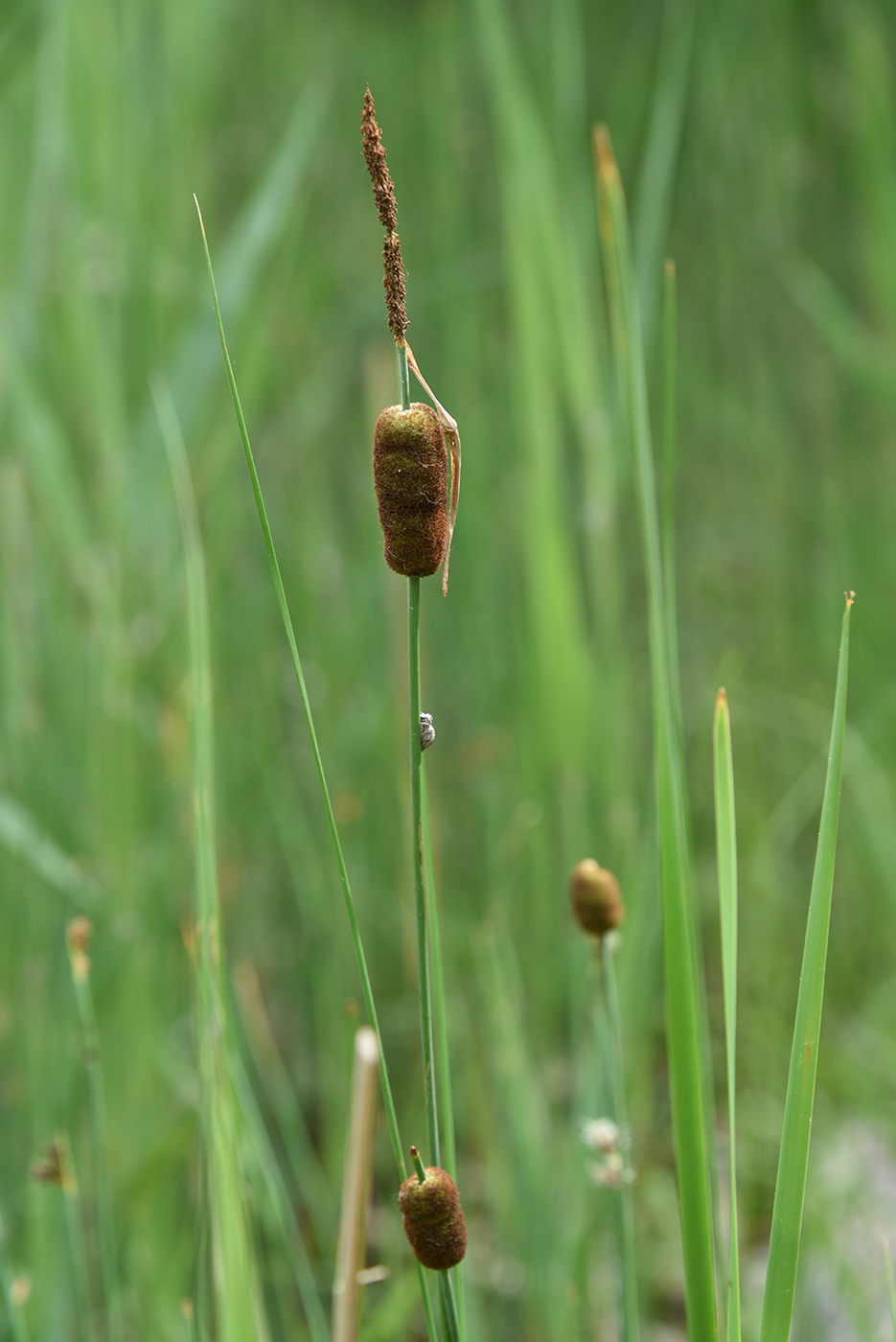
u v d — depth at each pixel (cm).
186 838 256
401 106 430
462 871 322
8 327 257
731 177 462
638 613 408
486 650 344
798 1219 142
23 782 248
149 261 291
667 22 362
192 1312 155
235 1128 151
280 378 341
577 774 266
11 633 252
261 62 434
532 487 264
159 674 264
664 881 146
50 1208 197
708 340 470
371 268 434
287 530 359
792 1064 142
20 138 286
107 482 257
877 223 373
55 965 227
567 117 303
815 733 357
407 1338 236
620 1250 162
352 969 275
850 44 400
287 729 353
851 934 327
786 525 421
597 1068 172
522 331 266
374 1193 256
